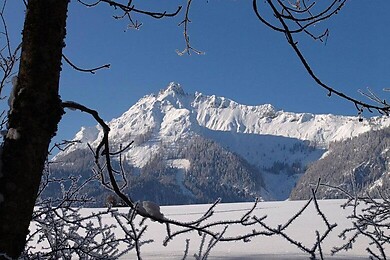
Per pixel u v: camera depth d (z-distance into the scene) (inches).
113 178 82.9
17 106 72.4
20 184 70.1
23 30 75.4
